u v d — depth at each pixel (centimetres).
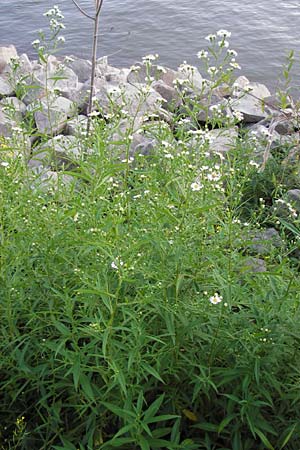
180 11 1564
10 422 365
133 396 337
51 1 1645
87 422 337
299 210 575
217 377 350
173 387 355
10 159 411
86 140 466
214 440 361
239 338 338
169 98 848
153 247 355
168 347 341
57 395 345
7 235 368
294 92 1084
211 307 349
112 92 469
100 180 375
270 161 652
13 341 340
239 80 970
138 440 315
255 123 835
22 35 1377
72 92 838
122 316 342
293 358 348
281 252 438
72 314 342
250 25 1477
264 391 330
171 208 381
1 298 354
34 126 724
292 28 1460
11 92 816
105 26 1438
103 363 340
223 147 639
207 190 377
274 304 346
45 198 420
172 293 347
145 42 1345
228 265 367
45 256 362
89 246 354
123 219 356
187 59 1259
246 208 607
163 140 446
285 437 340
